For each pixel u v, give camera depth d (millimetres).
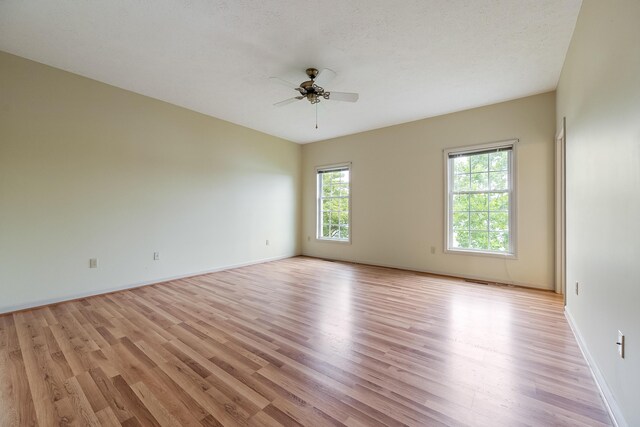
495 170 4215
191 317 2830
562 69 3107
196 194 4590
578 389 1718
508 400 1615
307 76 3338
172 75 3371
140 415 1499
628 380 1341
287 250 6285
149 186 4023
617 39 1510
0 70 2867
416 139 4906
